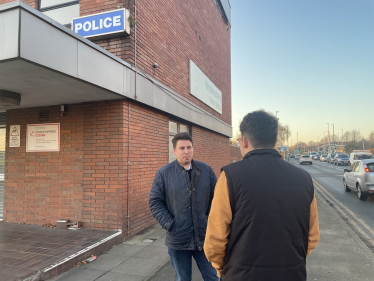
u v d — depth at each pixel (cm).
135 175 576
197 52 1044
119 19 545
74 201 562
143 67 614
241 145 176
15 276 338
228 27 1652
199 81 1041
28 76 388
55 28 358
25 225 580
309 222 153
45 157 590
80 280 355
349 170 1127
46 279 354
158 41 700
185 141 265
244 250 140
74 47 392
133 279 359
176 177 264
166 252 459
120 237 513
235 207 145
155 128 678
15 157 614
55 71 363
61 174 575
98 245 451
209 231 151
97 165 546
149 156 641
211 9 1265
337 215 713
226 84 1575
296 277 138
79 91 479
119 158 533
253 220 140
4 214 615
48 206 581
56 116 589
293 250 139
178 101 804
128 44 558
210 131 1236
